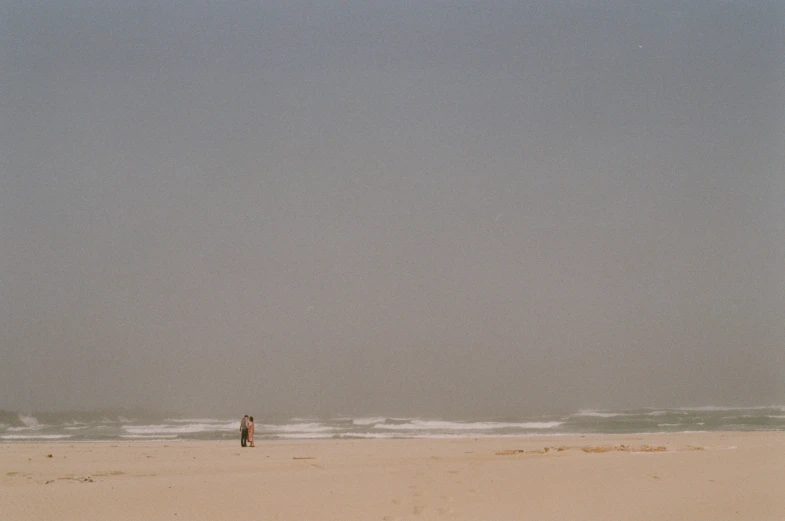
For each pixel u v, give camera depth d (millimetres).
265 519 11914
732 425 52438
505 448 25922
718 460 16922
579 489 13836
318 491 13938
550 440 32938
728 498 12766
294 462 20031
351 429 57625
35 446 31828
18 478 16641
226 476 16203
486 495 13539
